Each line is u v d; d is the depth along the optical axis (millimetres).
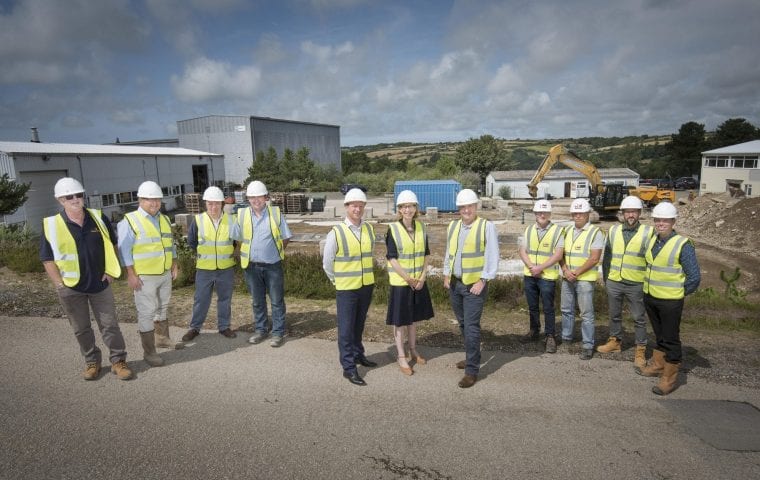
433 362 5137
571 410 4074
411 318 4836
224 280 5707
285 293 8445
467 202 4625
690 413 4039
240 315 6762
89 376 4527
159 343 5383
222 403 4121
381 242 19219
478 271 4598
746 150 41312
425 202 32531
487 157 60125
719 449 3500
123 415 3893
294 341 5684
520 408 4102
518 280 8766
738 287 15000
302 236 21797
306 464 3277
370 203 40375
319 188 54375
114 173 28594
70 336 5656
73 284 4309
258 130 55281
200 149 55594
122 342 4676
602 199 28922
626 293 5137
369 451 3438
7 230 12742
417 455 3398
